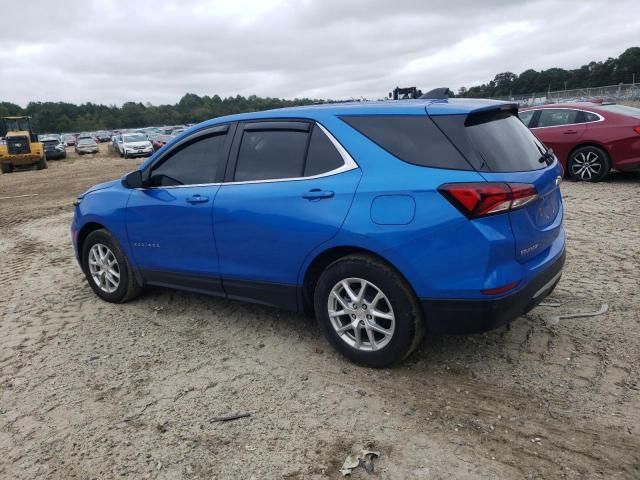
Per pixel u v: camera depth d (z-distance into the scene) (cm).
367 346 364
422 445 288
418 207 322
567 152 1052
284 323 455
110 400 350
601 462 267
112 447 302
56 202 1370
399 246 327
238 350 411
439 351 388
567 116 1062
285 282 388
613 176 1098
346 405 328
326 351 399
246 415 324
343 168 357
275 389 352
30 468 288
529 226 333
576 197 899
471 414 312
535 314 438
